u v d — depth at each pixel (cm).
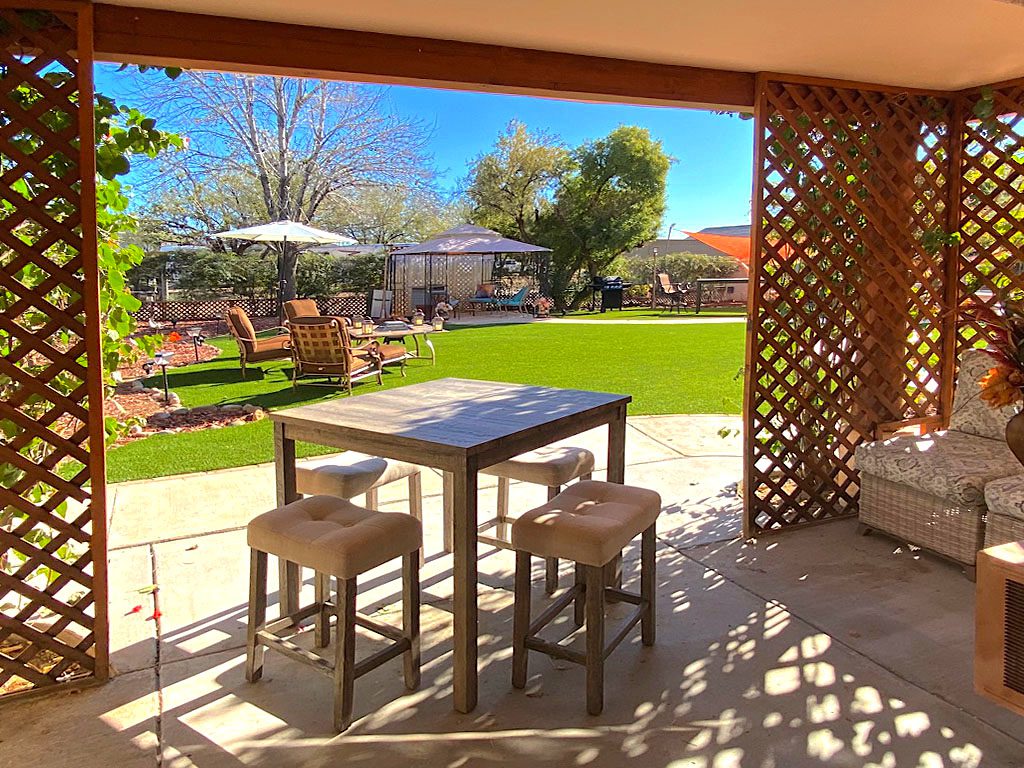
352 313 1623
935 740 207
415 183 1816
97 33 241
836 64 332
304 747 207
